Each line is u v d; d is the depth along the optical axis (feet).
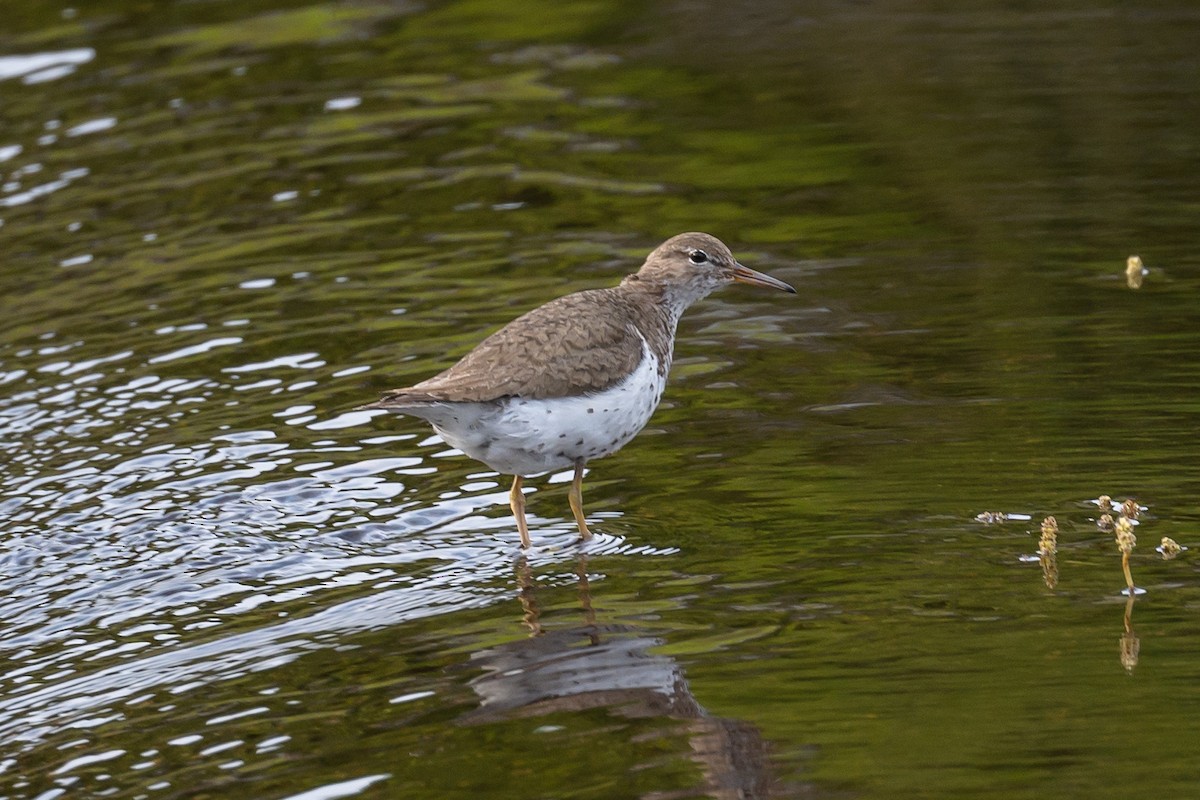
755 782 27.55
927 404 46.06
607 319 39.47
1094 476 40.32
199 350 53.67
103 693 32.81
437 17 93.50
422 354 52.06
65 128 77.77
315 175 71.05
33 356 53.83
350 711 31.24
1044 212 62.08
